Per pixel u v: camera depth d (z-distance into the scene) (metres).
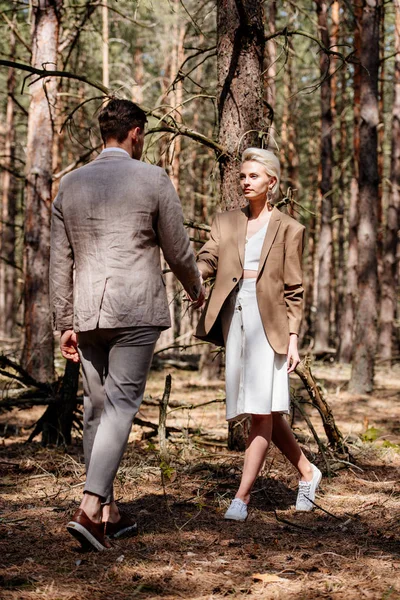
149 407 8.59
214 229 3.96
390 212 16.33
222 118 5.35
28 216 8.94
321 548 3.33
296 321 3.78
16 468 5.00
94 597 2.70
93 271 3.19
